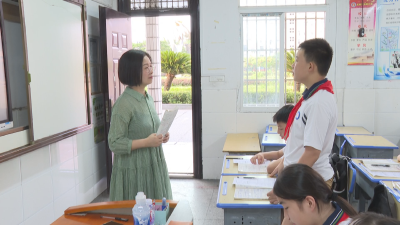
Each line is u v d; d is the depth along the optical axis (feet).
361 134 11.64
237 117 13.75
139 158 7.11
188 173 14.70
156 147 7.49
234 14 13.29
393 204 6.56
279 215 5.94
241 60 13.48
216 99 13.75
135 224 4.89
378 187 6.33
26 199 8.16
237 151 10.86
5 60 7.08
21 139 7.64
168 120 7.02
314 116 5.67
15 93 7.85
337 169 6.86
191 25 13.55
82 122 10.31
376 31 12.71
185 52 50.55
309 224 3.78
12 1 7.75
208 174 14.24
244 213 6.00
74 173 10.49
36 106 8.01
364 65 12.91
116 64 12.39
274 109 13.57
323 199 3.74
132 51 7.00
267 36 13.41
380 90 12.94
